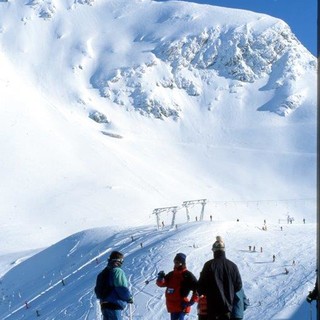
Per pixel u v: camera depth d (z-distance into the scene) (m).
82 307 47.34
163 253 55.53
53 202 163.00
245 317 38.28
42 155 195.50
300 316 36.84
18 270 79.88
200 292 11.60
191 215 157.62
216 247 11.83
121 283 12.67
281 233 60.22
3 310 65.38
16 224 147.38
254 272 47.25
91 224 149.25
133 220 152.25
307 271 45.62
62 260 75.44
